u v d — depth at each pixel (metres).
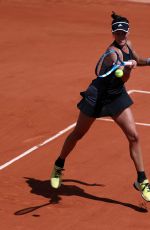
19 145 22.16
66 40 44.78
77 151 21.17
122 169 19.58
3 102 28.28
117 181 18.66
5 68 35.78
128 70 15.77
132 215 16.30
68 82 32.31
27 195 17.69
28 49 41.41
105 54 15.88
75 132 16.88
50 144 22.17
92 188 18.17
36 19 53.31
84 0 62.53
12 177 19.08
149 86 31.56
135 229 15.46
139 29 49.81
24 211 16.55
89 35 46.88
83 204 17.03
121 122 16.22
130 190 17.98
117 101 16.17
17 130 23.97
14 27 49.38
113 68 15.44
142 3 62.88
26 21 52.19
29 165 20.11
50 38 45.44
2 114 26.27
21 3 60.66
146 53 40.22
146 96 29.41
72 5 60.81
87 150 21.30
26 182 18.69
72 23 52.09
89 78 33.28
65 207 16.83
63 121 25.19
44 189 18.16
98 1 62.34
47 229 15.45
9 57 38.91
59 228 15.50
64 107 27.41
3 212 16.45
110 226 15.62
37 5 60.09
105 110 16.30
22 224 15.73
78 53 40.12
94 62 37.44
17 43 43.47
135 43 43.50
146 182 16.33
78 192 17.88
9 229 15.43
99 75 16.02
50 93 29.94
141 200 17.28
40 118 25.62
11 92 30.14
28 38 45.28
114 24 15.73
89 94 16.34
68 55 39.53
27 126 24.48
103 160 20.34
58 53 40.12
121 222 15.86
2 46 42.34
